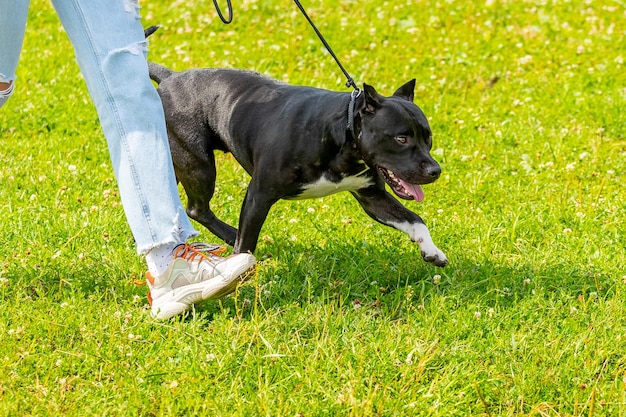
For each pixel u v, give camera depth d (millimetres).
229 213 6844
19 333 4758
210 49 10914
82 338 4836
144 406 4250
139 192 4812
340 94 5355
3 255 5844
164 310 4996
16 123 8570
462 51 10695
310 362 4570
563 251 6156
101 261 5785
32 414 4156
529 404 4406
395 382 4480
